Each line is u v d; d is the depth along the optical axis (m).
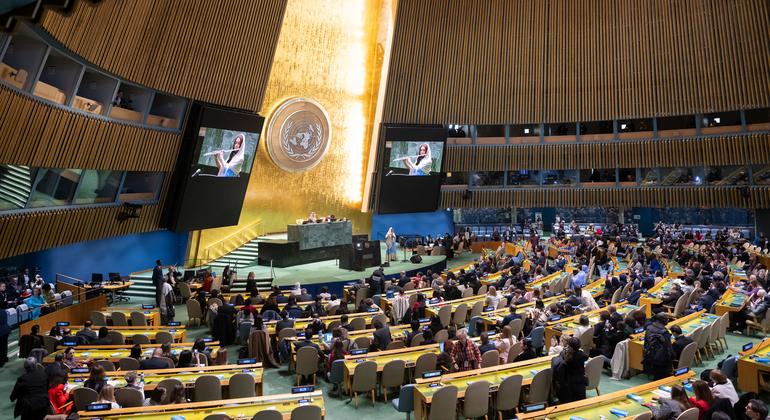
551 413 6.37
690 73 25.20
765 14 23.17
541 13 27.31
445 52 27.58
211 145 19.44
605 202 28.56
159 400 7.15
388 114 27.30
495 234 30.08
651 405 6.57
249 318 12.37
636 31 26.05
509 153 28.95
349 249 20.75
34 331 10.48
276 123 23.72
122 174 17.19
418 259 22.95
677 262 21.59
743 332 12.66
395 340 10.59
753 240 27.84
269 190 24.06
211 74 18.59
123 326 12.02
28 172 13.28
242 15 18.70
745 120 25.38
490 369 8.04
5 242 12.92
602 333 10.48
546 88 27.61
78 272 17.42
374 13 26.98
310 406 6.62
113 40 14.26
